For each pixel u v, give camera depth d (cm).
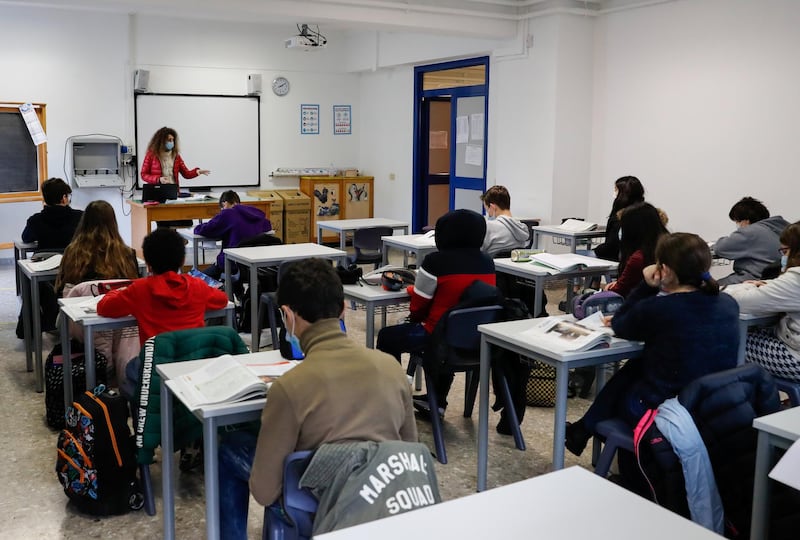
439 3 707
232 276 548
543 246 749
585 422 273
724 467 230
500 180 817
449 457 344
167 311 314
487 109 845
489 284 334
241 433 244
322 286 194
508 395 350
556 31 725
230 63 970
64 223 507
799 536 217
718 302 251
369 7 670
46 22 856
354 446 176
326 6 652
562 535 131
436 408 339
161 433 253
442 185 997
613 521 136
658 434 229
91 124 895
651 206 362
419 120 962
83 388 362
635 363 277
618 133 729
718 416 227
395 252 936
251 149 998
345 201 1031
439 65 911
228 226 598
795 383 315
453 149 917
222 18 930
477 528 133
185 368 256
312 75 1032
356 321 586
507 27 760
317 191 1008
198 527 278
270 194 925
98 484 283
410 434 202
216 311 338
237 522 235
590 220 767
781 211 591
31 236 502
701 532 132
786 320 317
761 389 238
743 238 476
